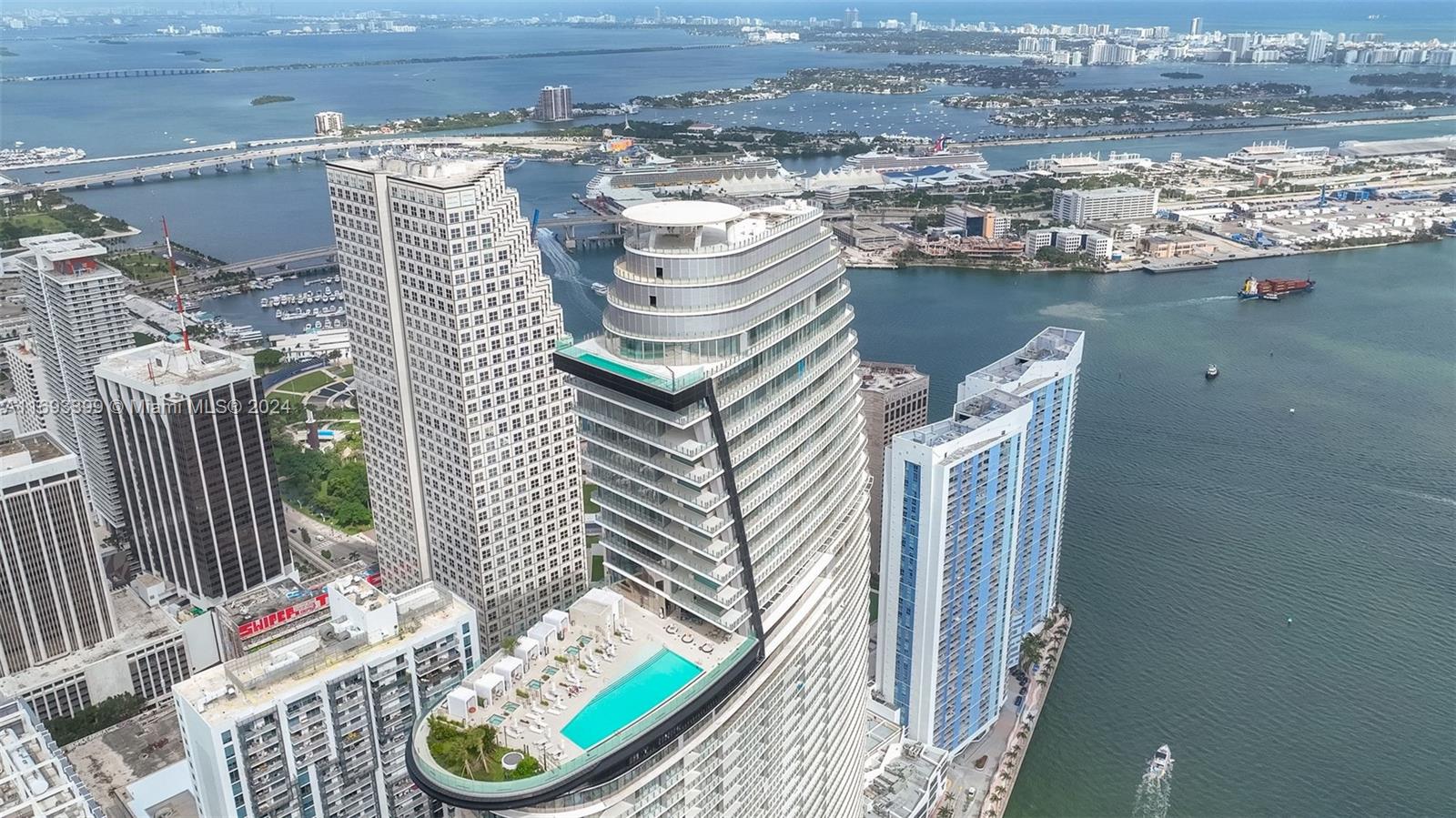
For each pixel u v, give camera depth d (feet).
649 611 642.63
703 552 591.78
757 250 589.73
